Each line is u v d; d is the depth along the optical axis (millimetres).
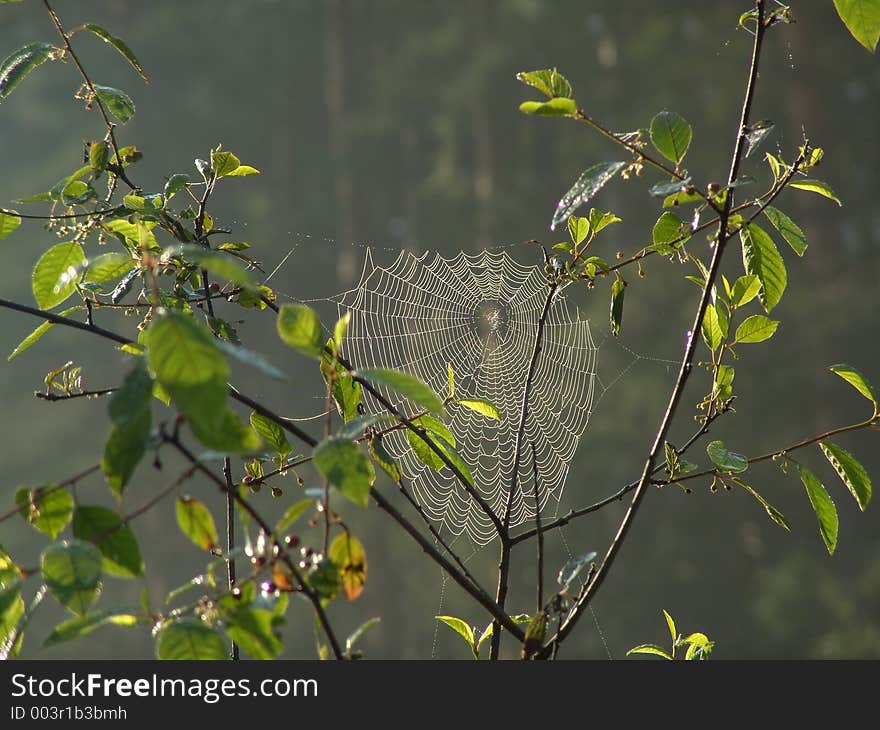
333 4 29484
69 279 2621
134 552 1783
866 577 18172
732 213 2459
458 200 27766
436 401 1844
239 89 32312
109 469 1692
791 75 24703
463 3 31312
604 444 20438
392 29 32750
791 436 19875
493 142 27953
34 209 28938
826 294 21578
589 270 2838
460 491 7898
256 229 28844
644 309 21188
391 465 2611
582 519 20109
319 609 1786
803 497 19578
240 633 1778
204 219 3062
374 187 29969
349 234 27750
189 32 32188
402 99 29969
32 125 32125
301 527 17734
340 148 28906
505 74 28078
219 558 1894
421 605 20781
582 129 27000
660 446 2416
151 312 2580
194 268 2895
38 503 1806
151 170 31016
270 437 2732
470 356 8867
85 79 2842
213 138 31516
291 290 27500
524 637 2334
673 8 27781
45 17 31344
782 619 18281
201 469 1740
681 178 2258
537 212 26094
